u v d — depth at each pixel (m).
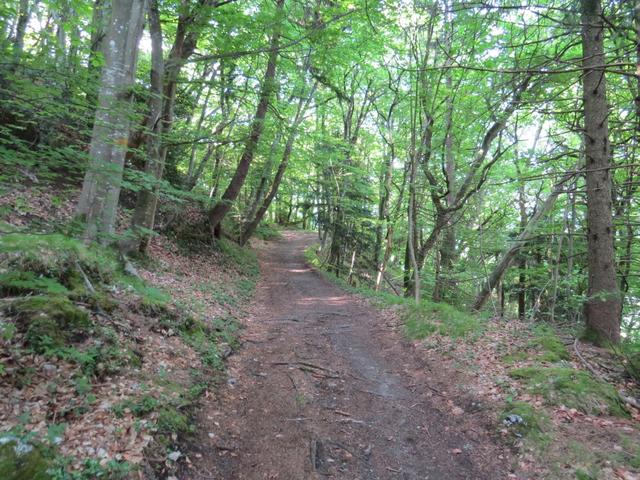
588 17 5.41
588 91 7.50
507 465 4.26
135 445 3.50
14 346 3.99
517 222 20.64
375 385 6.40
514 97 8.75
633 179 10.23
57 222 3.97
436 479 4.07
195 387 5.05
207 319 7.88
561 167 11.90
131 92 6.21
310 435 4.70
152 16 9.15
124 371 4.58
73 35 8.69
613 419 4.79
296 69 15.61
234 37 10.20
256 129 14.12
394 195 26.97
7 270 4.82
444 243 17.77
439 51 12.29
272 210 47.28
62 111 3.98
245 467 4.00
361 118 23.09
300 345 8.06
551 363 6.34
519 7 5.47
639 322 12.66
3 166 3.49
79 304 5.15
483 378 6.19
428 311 9.66
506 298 25.64
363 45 14.23
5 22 4.00
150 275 9.39
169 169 16.00
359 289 16.53
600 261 7.41
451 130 13.69
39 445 3.06
